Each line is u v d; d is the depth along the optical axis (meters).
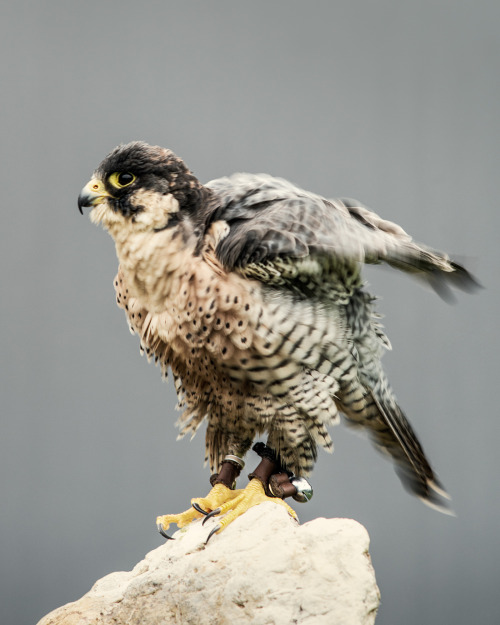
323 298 5.20
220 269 5.18
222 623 5.12
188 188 5.21
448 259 5.22
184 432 5.26
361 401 5.23
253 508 5.17
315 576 5.12
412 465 5.27
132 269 5.21
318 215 5.20
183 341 5.21
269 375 5.19
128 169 5.21
